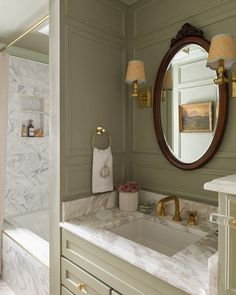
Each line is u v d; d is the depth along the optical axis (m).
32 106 2.92
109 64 1.78
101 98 1.73
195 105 1.48
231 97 1.34
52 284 1.60
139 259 1.03
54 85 1.54
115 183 1.83
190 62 1.50
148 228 1.54
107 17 1.76
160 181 1.70
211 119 1.40
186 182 1.55
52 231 1.59
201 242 1.17
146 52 1.76
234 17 1.32
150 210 1.64
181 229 1.38
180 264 0.98
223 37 1.21
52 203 1.59
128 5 1.87
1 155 2.36
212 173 1.42
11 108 2.67
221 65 1.22
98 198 1.68
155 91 1.67
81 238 1.34
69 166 1.56
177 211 1.47
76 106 1.59
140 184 1.84
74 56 1.57
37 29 2.29
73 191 1.59
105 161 1.70
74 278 1.41
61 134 1.51
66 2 1.53
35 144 2.86
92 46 1.67
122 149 1.88
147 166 1.79
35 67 2.84
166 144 1.62
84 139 1.64
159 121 1.65
